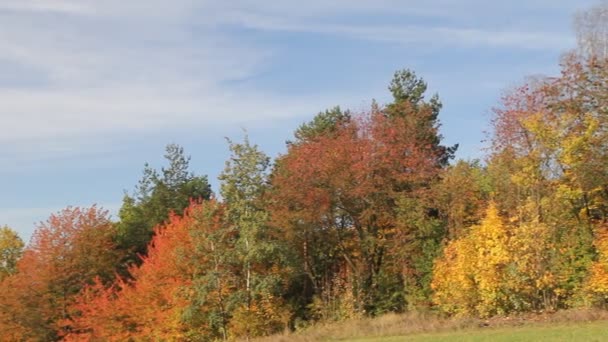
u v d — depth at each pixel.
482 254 32.06
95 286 44.28
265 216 36.34
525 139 35.06
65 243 47.75
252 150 38.44
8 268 59.84
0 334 45.41
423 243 37.22
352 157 38.06
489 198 36.78
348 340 29.19
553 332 24.14
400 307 36.97
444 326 29.59
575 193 32.91
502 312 31.55
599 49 42.66
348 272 38.31
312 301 39.34
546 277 30.91
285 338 31.66
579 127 33.91
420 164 39.00
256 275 36.09
